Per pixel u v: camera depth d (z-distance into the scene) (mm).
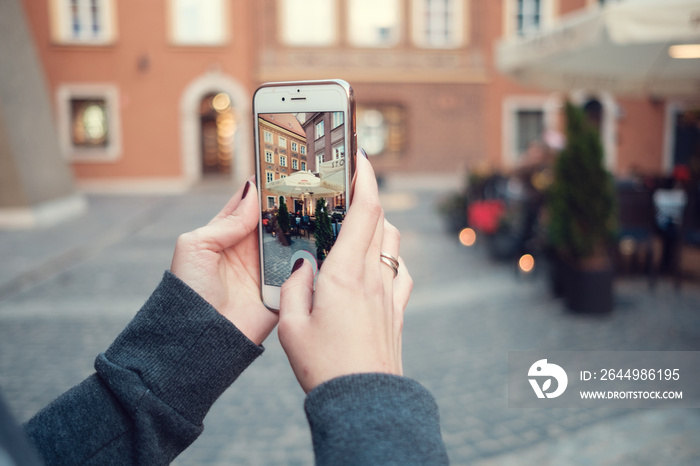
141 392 723
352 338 593
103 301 6262
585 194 5473
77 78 19359
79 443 720
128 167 19703
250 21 19781
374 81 20312
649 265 6469
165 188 19719
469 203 9703
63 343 4957
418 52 20359
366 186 684
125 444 729
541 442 3186
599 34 5984
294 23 20016
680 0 5516
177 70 19578
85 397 744
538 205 7340
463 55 20453
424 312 5754
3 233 10859
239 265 899
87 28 19391
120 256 8734
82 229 11406
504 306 5867
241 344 767
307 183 906
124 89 19500
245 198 894
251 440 3299
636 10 5652
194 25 19672
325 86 907
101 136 19859
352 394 560
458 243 9594
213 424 3494
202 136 21906
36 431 720
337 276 620
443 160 20734
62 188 13977
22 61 12961
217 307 844
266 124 927
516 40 7809
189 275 835
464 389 3916
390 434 532
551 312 5609
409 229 11219
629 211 6465
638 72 7695
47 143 13562
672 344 4645
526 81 8242
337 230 889
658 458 2967
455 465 2994
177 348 753
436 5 20391
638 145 20797
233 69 19688
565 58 7352
